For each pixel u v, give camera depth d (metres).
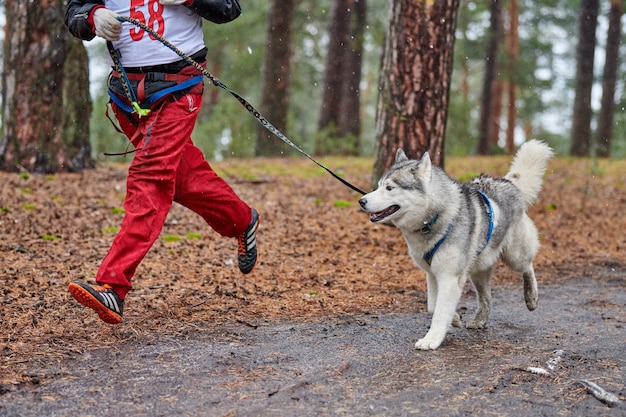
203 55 4.58
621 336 5.29
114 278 4.23
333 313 5.81
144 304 5.61
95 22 4.25
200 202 4.82
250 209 5.10
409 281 7.07
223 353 4.62
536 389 4.03
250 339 4.98
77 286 4.05
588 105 22.78
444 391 3.98
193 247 7.72
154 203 4.35
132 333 4.94
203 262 7.14
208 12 4.43
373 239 8.77
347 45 23.05
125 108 4.50
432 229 4.89
